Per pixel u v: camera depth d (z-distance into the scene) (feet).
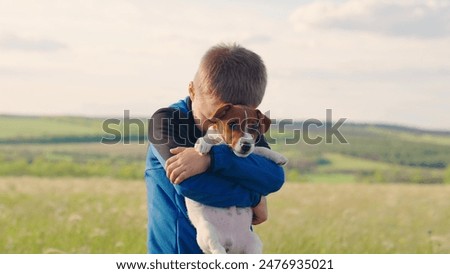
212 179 17.03
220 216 17.62
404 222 61.41
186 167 16.61
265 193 17.69
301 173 172.35
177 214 17.74
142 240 45.09
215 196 17.15
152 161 18.08
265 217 18.49
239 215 17.83
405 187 101.19
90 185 85.81
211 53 17.62
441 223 63.16
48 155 196.95
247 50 17.80
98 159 183.42
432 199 81.61
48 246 42.88
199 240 17.49
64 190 77.77
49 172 182.39
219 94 17.33
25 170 185.68
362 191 91.91
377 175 178.40
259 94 17.69
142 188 83.41
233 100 17.40
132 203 67.21
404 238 52.54
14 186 79.36
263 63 17.85
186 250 17.66
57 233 46.09
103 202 67.05
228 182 17.22
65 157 190.08
